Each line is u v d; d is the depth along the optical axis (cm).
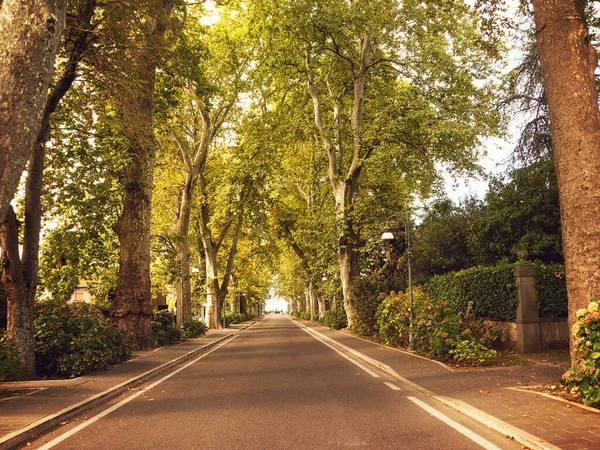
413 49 2239
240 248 5138
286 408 756
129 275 1916
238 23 2970
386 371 1180
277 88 3231
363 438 569
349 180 2597
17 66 627
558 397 738
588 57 820
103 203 1950
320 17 2303
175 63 1447
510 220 1847
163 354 1717
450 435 574
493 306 1553
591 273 771
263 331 3747
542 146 1795
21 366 1126
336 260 2970
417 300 1617
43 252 2170
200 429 635
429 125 2139
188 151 3141
